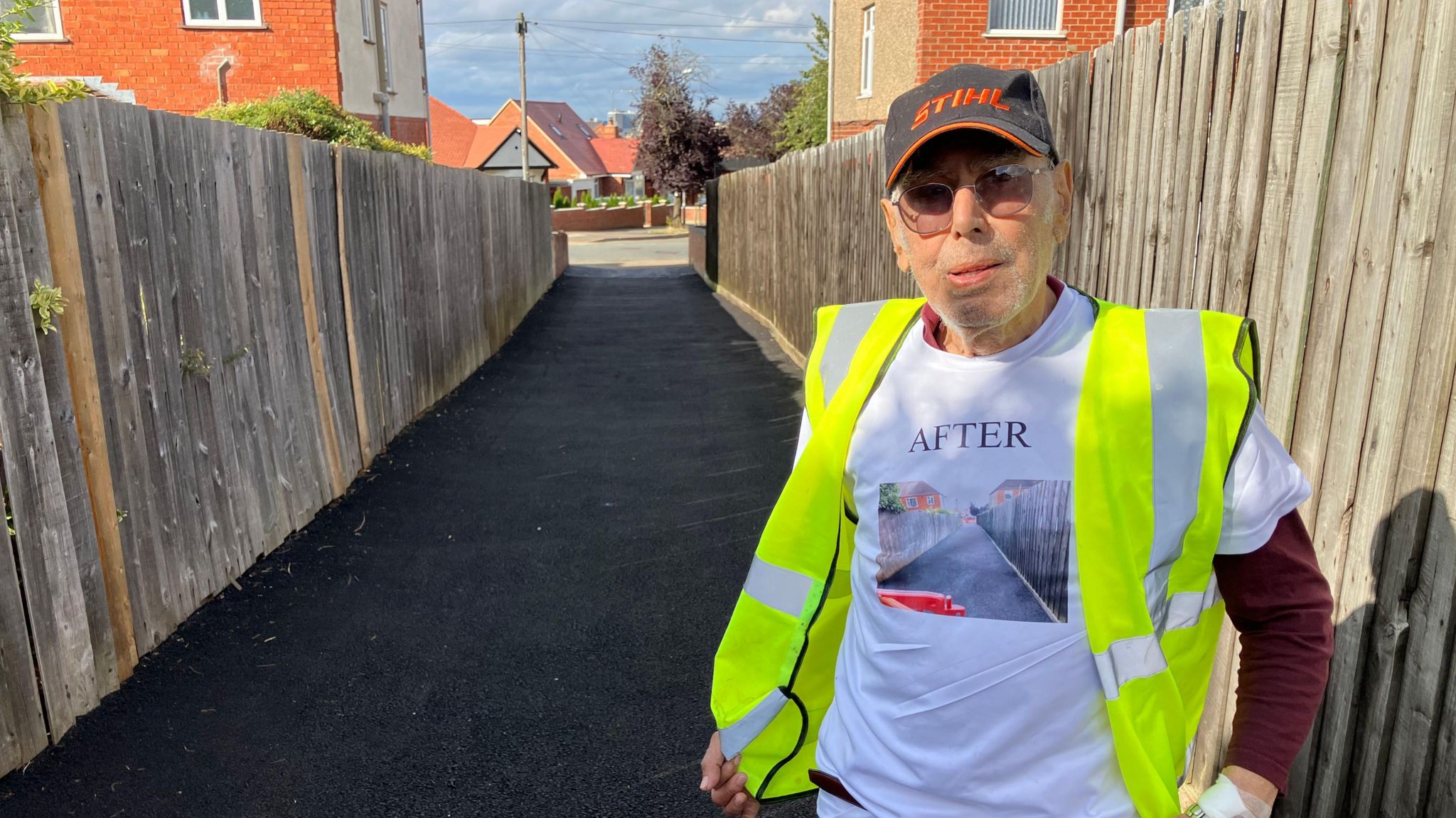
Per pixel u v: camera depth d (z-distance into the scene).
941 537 1.40
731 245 18.64
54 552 3.13
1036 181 1.32
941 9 13.23
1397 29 1.92
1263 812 1.22
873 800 1.49
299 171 5.41
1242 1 2.40
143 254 3.74
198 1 13.57
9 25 3.00
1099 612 1.30
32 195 3.05
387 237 7.16
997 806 1.38
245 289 4.67
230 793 2.93
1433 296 1.85
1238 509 1.27
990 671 1.37
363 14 16.02
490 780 3.01
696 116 46.78
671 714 3.38
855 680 1.55
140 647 3.68
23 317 2.98
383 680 3.60
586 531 5.18
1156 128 2.82
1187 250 2.66
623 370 10.41
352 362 6.23
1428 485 1.91
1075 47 13.33
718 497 5.73
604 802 2.91
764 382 9.56
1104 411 1.32
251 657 3.76
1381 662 2.05
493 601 4.29
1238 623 1.34
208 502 4.22
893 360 1.49
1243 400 1.27
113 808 2.84
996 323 1.34
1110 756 1.34
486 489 5.93
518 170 56.94
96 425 3.37
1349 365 2.09
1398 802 2.03
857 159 7.70
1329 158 2.12
